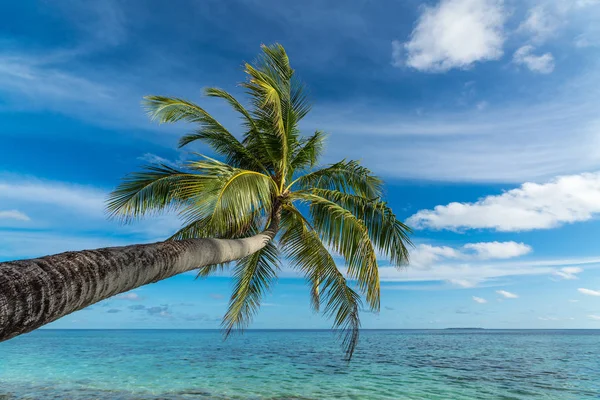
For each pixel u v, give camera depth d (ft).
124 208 25.20
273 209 30.17
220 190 19.83
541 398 41.52
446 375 58.34
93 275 9.28
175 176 23.47
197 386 46.85
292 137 30.76
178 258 14.10
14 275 7.23
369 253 26.11
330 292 30.30
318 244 31.73
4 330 6.62
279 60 29.17
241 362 75.00
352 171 34.99
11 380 51.44
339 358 85.92
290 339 211.41
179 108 25.84
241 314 36.78
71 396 40.83
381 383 49.83
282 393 42.68
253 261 36.01
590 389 47.16
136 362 74.74
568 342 188.14
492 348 133.28
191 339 209.46
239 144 30.81
